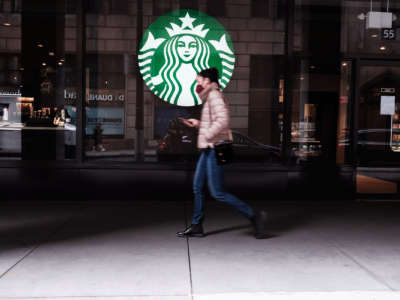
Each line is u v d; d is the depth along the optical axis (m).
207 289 3.38
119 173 6.82
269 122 7.00
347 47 7.08
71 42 6.75
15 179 6.75
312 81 7.05
